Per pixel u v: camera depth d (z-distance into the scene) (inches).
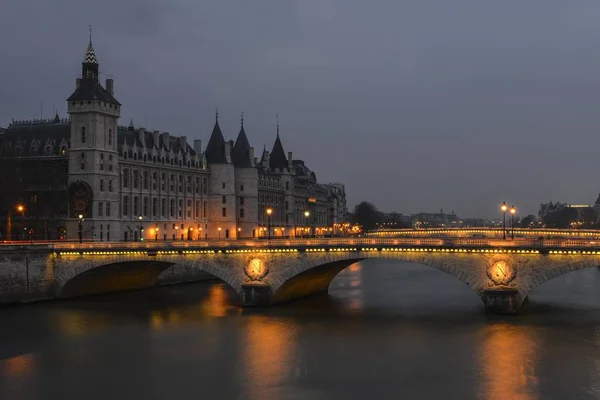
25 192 6491.1
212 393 2596.0
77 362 3031.5
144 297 4982.8
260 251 4298.7
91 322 3917.3
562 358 2974.9
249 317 4028.1
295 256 4234.7
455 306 4399.6
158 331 3646.7
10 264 4468.5
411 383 2672.2
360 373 2815.0
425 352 3115.2
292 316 4042.8
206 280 6190.9
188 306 4498.0
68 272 4717.0
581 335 3385.8
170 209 7416.3
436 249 3939.5
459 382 2674.7
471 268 3895.2
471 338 3363.7
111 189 6358.3
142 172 6948.8
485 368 2851.9
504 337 3368.6
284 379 2751.0
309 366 2925.7
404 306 4421.8
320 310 4264.3
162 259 4483.3
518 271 3821.4
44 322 3924.7
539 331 3486.7
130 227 6683.1
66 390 2650.1
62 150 6510.8
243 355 3117.6
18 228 6427.2
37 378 2802.7
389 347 3221.0
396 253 4018.2
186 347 3280.0
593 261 3636.8
